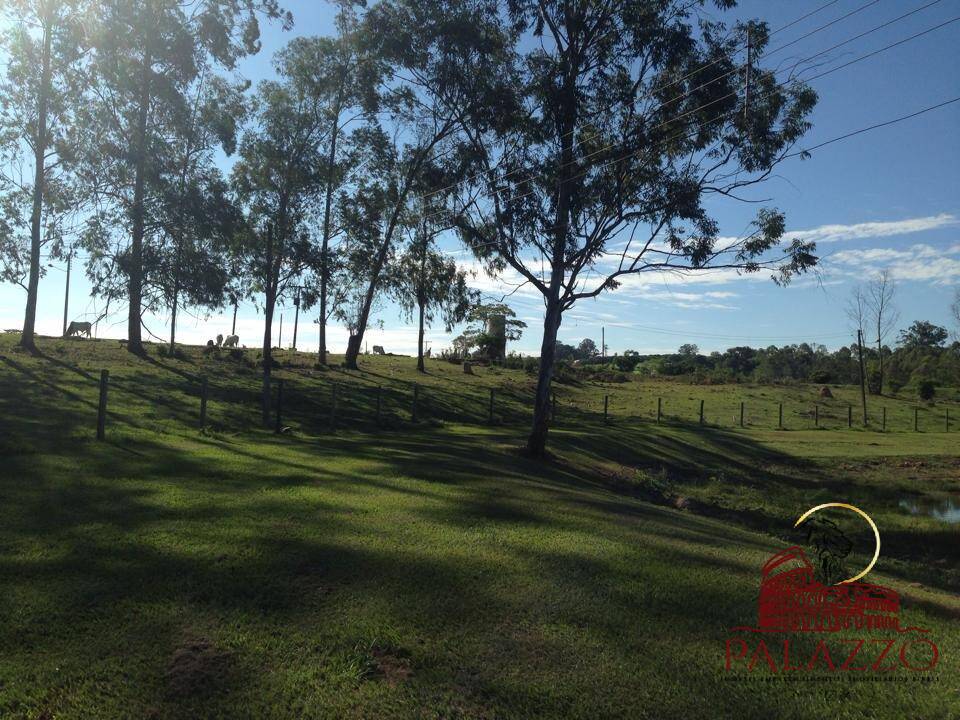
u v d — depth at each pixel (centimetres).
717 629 504
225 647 438
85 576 537
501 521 805
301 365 3691
